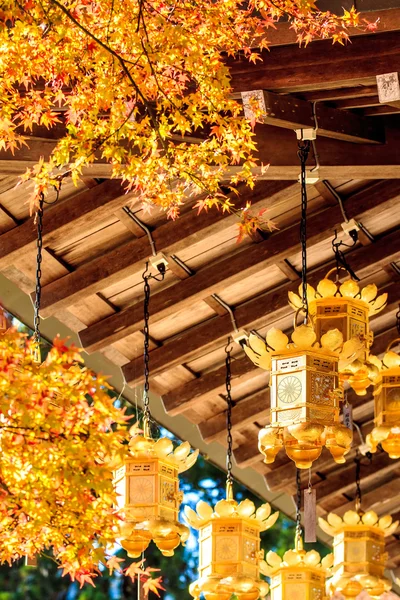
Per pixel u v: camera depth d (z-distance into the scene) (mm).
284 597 6273
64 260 6449
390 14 4699
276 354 4949
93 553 4039
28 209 6066
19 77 4316
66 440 3836
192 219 6199
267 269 6723
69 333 6953
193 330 7066
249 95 4906
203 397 7465
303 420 4809
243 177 4770
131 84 4379
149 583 5258
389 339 7508
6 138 4609
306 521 6809
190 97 4500
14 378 3840
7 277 6527
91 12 4273
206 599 5871
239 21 4461
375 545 6578
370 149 5355
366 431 8219
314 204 6426
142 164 4590
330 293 5270
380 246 6730
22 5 4141
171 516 5547
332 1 4754
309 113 5074
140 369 7207
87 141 4449
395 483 9008
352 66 4816
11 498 3857
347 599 6562
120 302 6828
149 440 5539
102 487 3828
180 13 4395
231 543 5887
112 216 6168
